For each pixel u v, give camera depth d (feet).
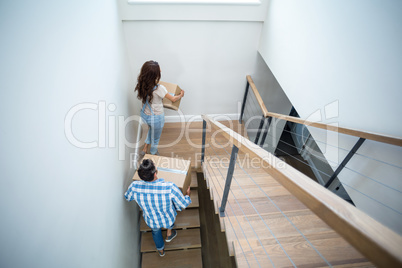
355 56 4.28
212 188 6.62
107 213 4.97
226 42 9.18
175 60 9.44
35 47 2.79
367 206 4.40
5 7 2.30
